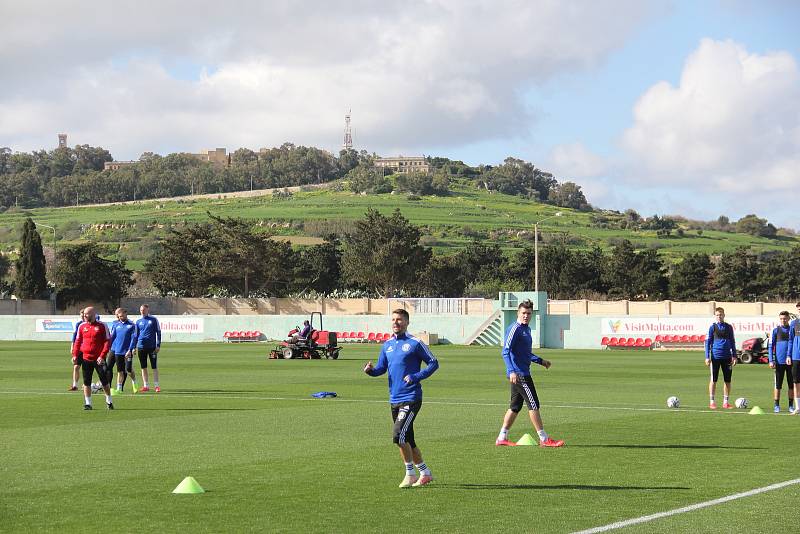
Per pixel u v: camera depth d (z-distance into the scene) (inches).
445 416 961.5
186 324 3371.1
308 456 690.8
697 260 5118.1
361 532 454.9
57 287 4522.6
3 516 492.4
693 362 2086.6
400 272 5191.9
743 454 693.9
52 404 1088.2
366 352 2509.8
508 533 451.8
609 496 539.5
